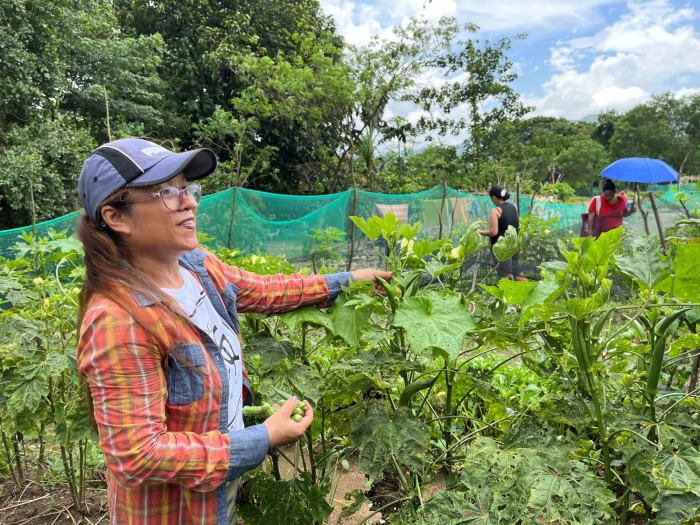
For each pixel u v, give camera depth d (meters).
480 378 1.72
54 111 9.82
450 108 16.28
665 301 1.62
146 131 12.21
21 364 2.15
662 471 1.29
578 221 10.33
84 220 1.18
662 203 8.12
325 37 14.84
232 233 7.32
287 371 1.59
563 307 1.34
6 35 8.05
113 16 12.36
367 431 1.52
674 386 2.56
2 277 2.66
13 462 2.76
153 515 1.19
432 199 9.40
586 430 1.93
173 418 1.17
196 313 1.28
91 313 1.08
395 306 1.59
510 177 16.02
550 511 1.18
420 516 1.28
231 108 14.20
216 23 14.16
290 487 1.68
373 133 13.77
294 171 14.34
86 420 1.95
